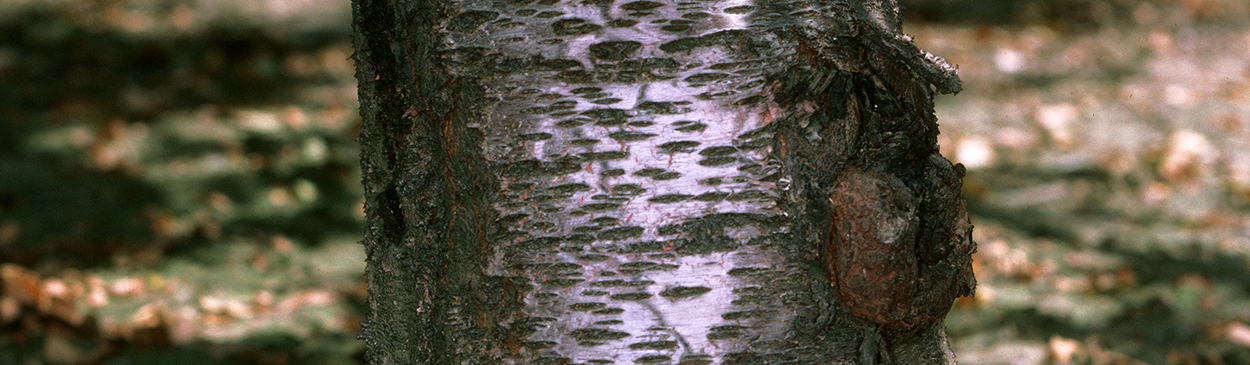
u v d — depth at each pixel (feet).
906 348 5.23
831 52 4.78
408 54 5.16
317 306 14.38
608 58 4.72
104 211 18.39
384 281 5.67
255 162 21.36
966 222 5.20
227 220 18.20
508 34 4.77
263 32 34.01
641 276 4.80
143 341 12.94
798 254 4.85
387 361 5.72
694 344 4.83
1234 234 17.11
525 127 4.78
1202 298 14.37
